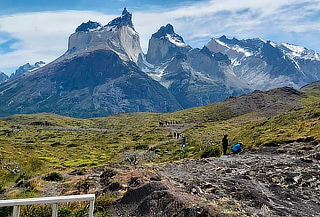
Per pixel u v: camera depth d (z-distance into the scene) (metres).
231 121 166.00
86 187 23.33
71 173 31.55
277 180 21.20
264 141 38.78
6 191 26.83
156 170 25.94
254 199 17.23
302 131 41.44
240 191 18.44
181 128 169.25
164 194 16.55
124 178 22.27
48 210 15.85
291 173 22.33
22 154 68.88
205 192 18.50
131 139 133.38
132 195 17.84
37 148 97.81
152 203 16.23
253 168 24.89
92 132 186.00
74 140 138.25
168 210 15.41
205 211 14.65
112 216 16.27
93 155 84.12
